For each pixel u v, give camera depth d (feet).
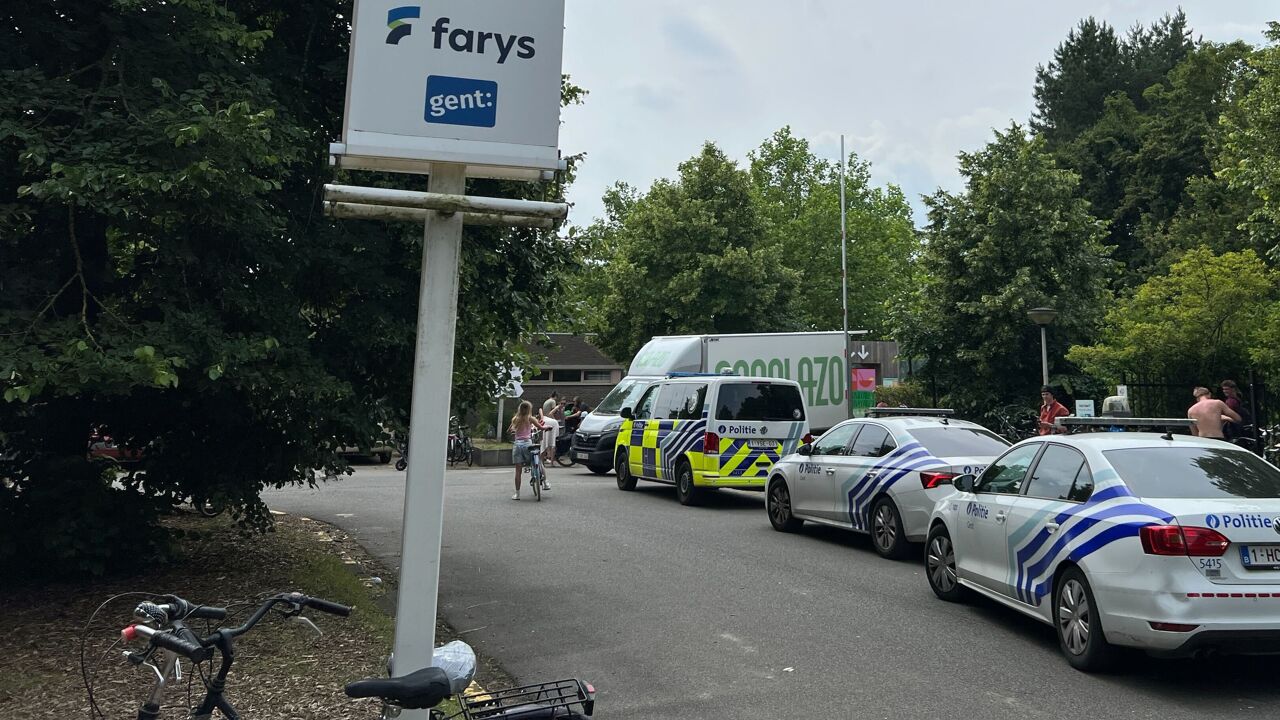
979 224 79.30
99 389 21.11
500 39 13.00
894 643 23.08
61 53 23.97
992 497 25.09
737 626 24.84
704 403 50.93
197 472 28.78
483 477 72.95
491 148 12.93
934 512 28.37
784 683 19.94
